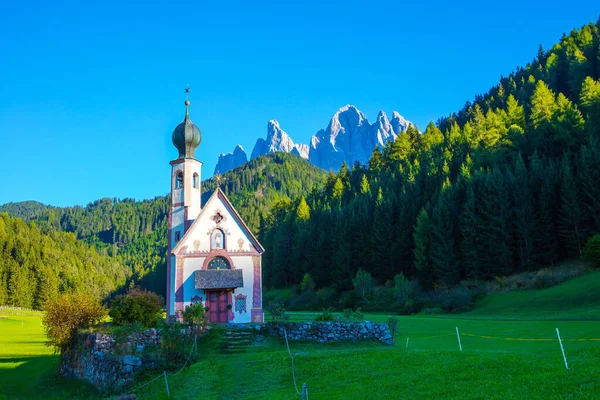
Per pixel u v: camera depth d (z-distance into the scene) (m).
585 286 67.62
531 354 27.33
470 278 89.50
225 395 27.12
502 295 77.31
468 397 19.59
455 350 31.50
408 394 21.36
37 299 170.50
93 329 42.91
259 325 43.53
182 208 56.59
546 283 75.94
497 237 87.31
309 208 154.00
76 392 36.81
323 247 120.81
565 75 182.62
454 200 101.69
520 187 89.69
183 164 57.44
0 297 163.75
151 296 46.22
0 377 44.47
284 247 139.62
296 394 24.50
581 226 84.56
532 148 112.44
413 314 80.50
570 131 106.88
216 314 51.97
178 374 33.22
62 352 44.72
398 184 132.38
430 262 96.00
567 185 84.88
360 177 168.88
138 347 38.03
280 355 34.31
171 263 53.88
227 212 54.28
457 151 135.12
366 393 22.55
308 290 117.69
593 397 17.59
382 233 108.31
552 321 50.28
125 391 32.41
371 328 41.88
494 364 24.81
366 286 98.75
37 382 42.44
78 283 185.88
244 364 33.41
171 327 39.00
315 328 42.31
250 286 53.03
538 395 18.70
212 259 53.19
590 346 28.72
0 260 173.75
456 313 75.50
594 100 117.12
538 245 86.69
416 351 31.69
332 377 26.89
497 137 121.81
